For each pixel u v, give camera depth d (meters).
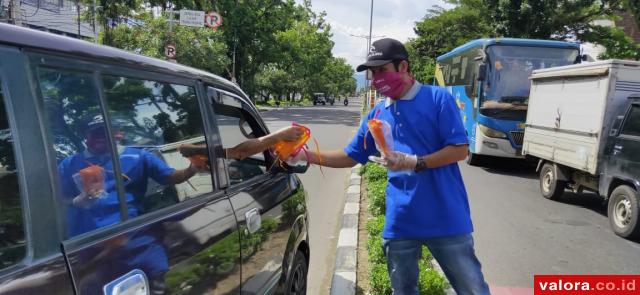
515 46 11.59
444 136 2.71
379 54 2.71
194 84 2.40
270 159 3.24
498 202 8.30
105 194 1.68
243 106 3.04
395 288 3.03
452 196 2.77
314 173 10.44
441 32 28.98
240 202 2.56
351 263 4.84
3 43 1.41
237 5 31.44
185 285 1.93
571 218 7.33
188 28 23.23
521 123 11.25
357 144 3.07
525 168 12.34
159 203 1.94
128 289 1.60
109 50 1.85
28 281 1.33
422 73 32.88
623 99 6.96
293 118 28.27
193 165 2.25
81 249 1.50
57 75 1.57
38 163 1.44
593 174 7.14
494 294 4.49
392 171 2.69
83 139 1.63
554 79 8.63
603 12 23.05
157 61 2.15
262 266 2.76
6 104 1.39
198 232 2.08
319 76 77.94
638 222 6.05
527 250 5.75
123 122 1.84
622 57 23.44
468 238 2.81
